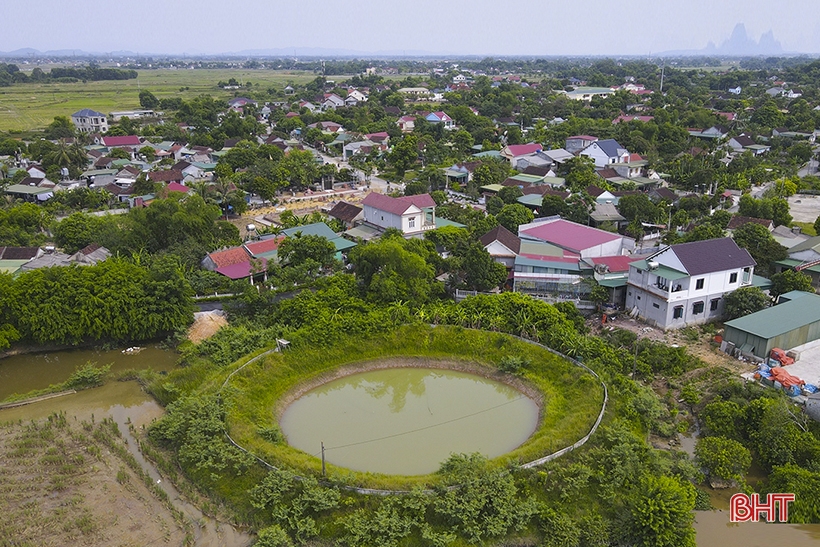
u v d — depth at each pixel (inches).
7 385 1708.9
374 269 2016.5
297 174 3870.6
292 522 1102.4
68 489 1222.9
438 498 1135.0
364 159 4852.4
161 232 2456.9
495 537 1089.4
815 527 1113.4
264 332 1804.9
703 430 1402.6
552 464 1232.8
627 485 1186.0
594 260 2150.6
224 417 1401.3
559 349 1688.0
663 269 1884.8
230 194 3294.8
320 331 1765.5
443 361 1755.7
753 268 2054.6
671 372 1631.4
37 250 2423.7
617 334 1788.9
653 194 3344.0
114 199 3521.2
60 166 4033.0
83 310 1824.6
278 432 1373.0
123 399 1611.7
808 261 2169.0
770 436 1277.1
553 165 4094.5
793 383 1459.2
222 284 2224.4
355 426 1472.7
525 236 2488.9
